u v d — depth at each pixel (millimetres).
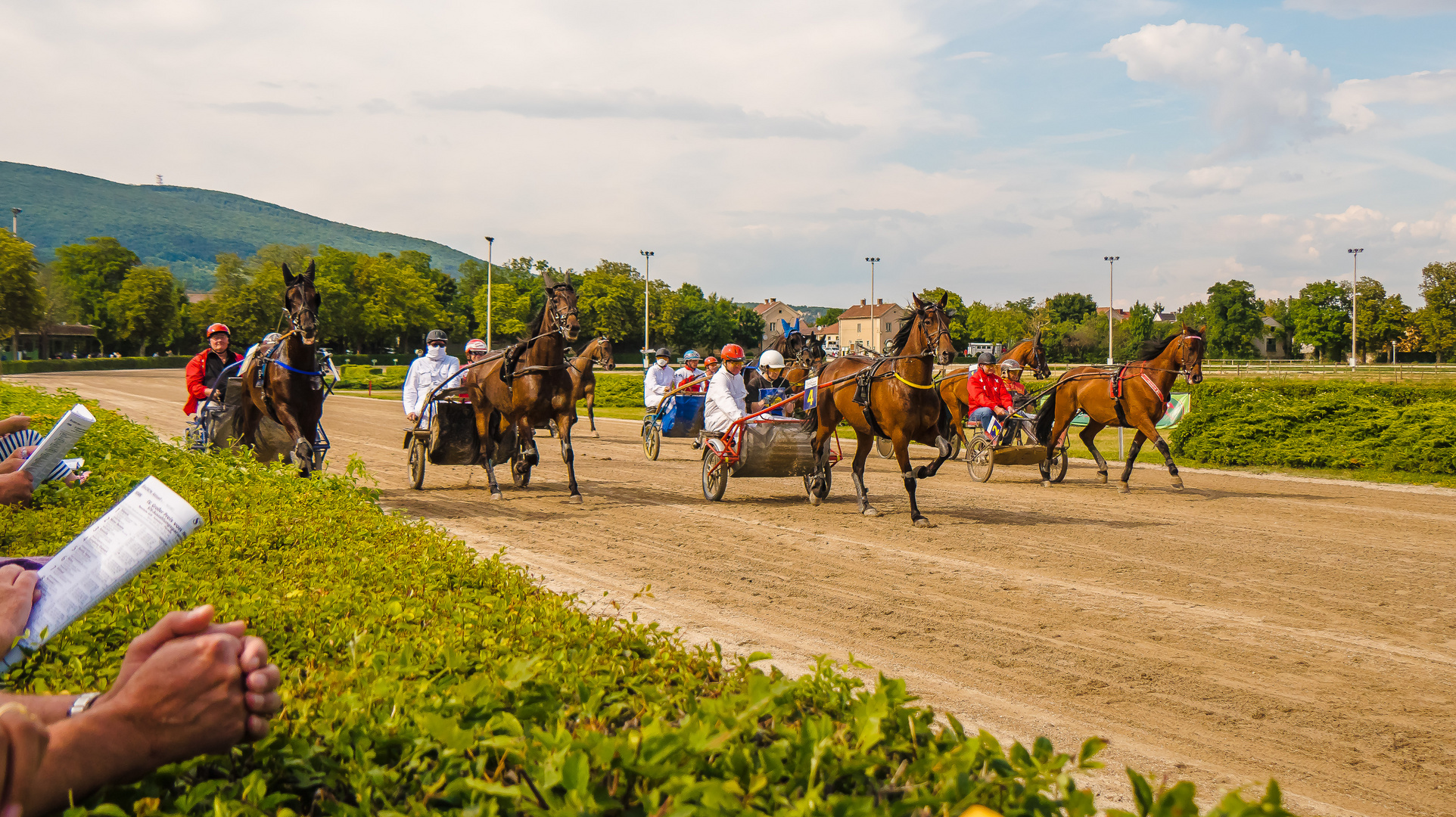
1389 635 5852
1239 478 14086
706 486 11328
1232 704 4676
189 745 1651
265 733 1758
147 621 3244
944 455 9641
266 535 5168
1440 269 75250
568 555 7965
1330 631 5922
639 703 2344
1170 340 12445
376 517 6156
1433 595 6809
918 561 7914
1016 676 5055
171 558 4430
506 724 1955
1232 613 6328
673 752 1746
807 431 10914
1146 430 12539
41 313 73312
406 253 123438
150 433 10242
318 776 1885
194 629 1791
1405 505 11195
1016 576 7352
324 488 7262
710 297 110125
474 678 2258
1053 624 6047
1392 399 15102
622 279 97375
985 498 11836
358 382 50219
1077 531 9352
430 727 1878
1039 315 91125
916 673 5078
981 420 13914
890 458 17062
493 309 102750
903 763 1976
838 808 1557
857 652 5426
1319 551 8352
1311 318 86062
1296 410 15492
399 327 103562
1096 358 83312
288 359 9594
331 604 3609
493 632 3250
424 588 4188
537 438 20297
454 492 11898
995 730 4297
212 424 10859
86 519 5332
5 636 1952
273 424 10367
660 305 99438
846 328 112875
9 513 5461
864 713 1948
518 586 4395
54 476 6266
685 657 2961
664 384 17047
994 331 90625
